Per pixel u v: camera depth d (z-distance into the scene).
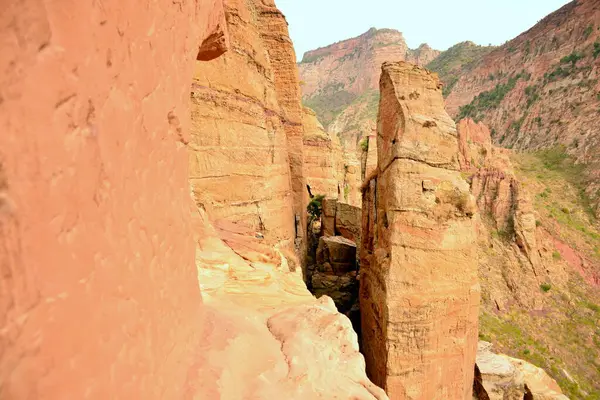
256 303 6.65
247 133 16.70
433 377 13.58
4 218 1.17
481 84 125.44
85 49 1.61
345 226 29.42
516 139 93.94
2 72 1.17
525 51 114.81
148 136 2.53
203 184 13.73
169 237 3.09
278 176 20.03
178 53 3.17
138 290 2.35
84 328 1.66
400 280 13.38
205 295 6.41
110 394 1.91
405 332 13.32
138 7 2.24
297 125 25.56
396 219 13.60
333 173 38.69
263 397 3.84
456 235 13.76
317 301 7.20
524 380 18.45
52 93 1.39
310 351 4.98
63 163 1.48
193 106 13.53
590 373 24.52
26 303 1.28
